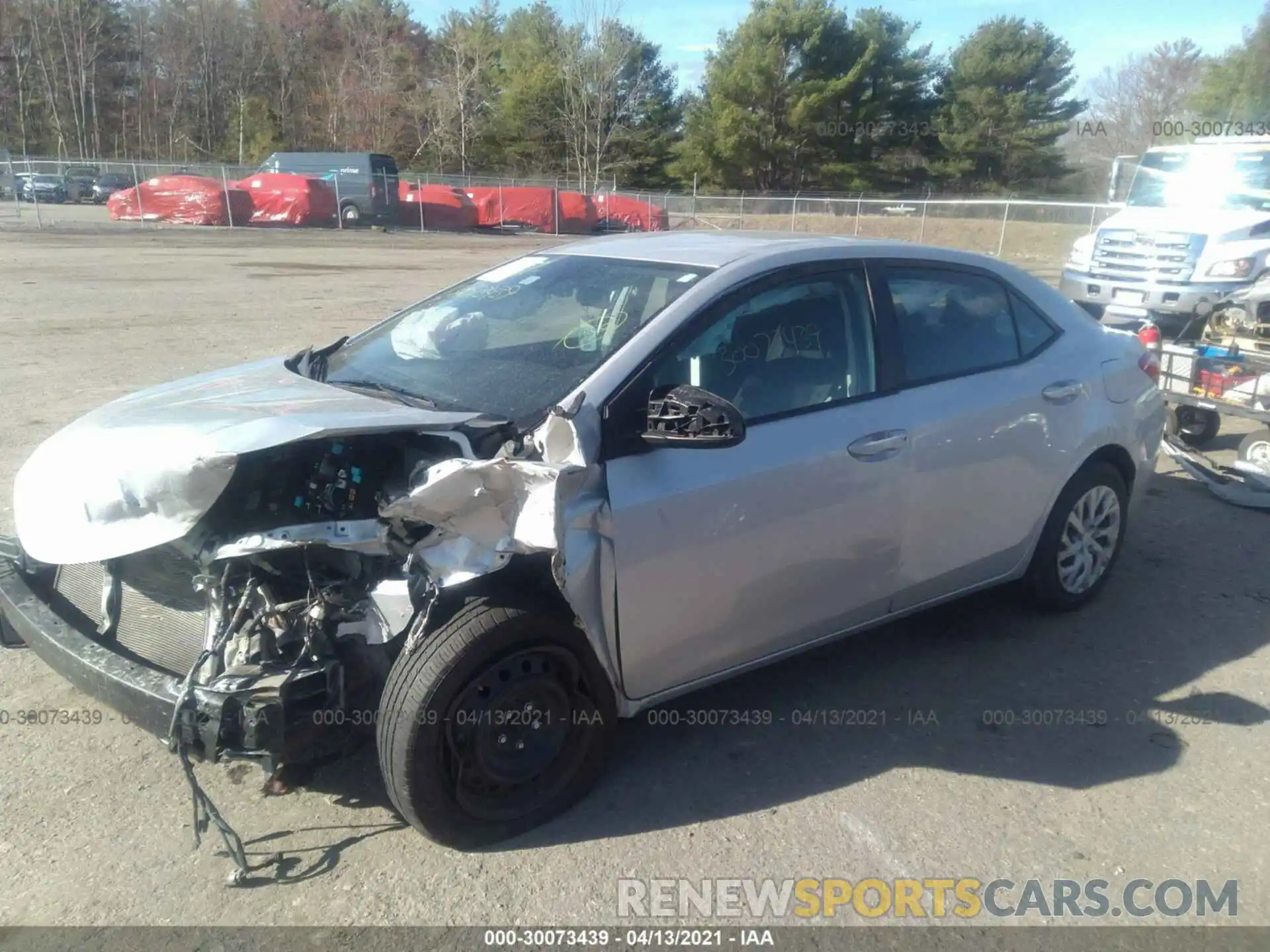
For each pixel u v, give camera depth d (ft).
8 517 18.74
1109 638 15.17
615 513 10.23
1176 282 40.09
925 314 13.58
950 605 16.29
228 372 13.28
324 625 9.60
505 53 210.79
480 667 9.86
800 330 12.26
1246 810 11.17
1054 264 92.17
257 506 10.23
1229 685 13.84
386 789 10.12
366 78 204.44
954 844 10.52
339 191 120.37
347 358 13.43
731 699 13.29
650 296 11.91
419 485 9.61
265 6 220.64
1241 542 19.25
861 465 12.10
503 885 9.77
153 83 223.92
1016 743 12.36
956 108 156.87
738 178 165.68
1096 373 15.28
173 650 10.32
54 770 11.32
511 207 128.47
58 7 212.02
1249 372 22.52
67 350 35.73
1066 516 15.16
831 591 12.36
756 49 157.79
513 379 11.22
